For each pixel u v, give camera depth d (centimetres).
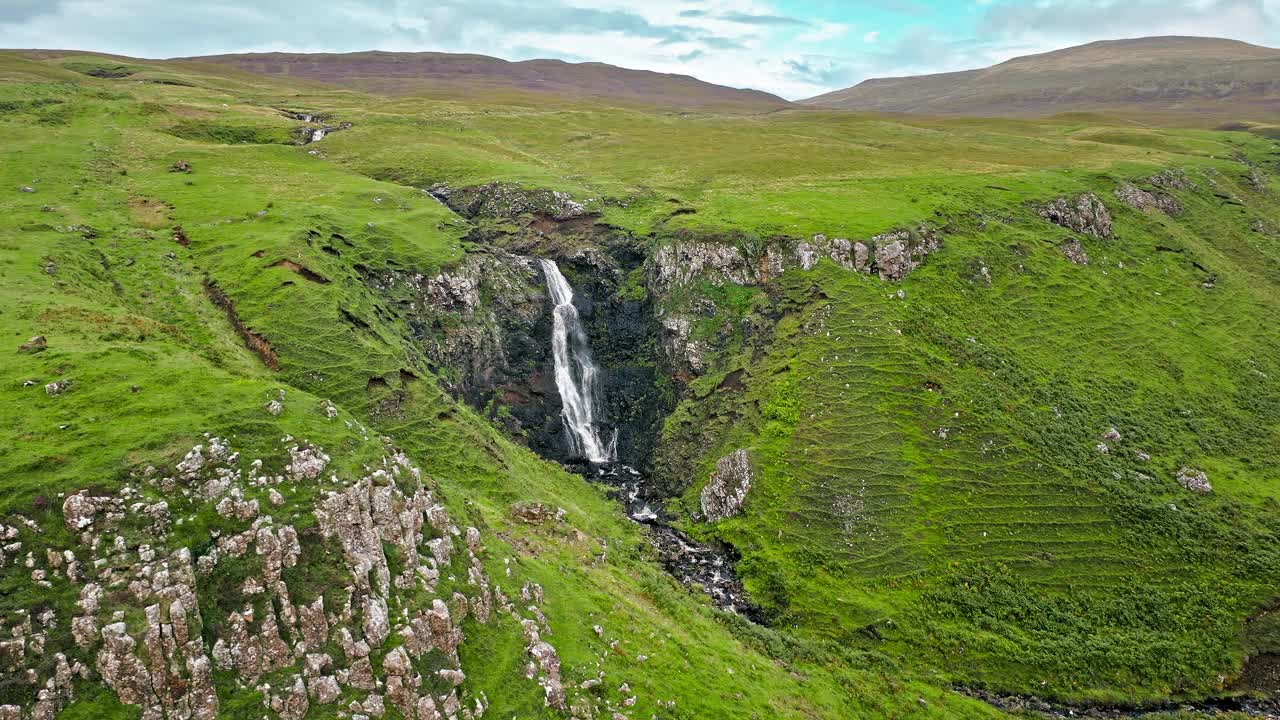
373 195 9238
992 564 5403
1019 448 6194
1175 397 7369
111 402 3312
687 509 6425
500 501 5331
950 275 8081
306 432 3338
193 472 2948
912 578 5328
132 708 2456
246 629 2694
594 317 8538
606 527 5812
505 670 3197
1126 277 9131
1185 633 5075
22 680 2359
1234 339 8469
